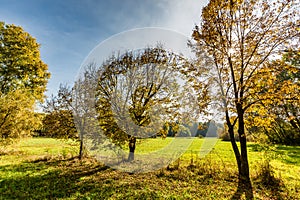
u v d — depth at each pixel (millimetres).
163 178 9023
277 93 8258
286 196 7320
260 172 9258
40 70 21609
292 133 20484
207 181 8797
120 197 6695
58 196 6660
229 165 11578
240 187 8148
